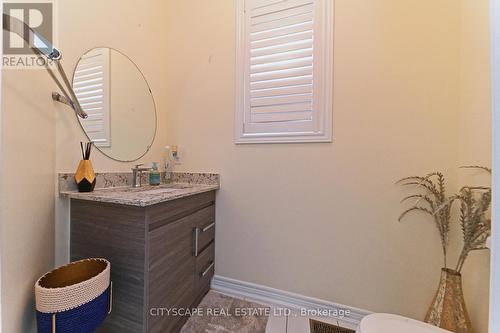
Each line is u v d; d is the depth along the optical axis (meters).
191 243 1.36
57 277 0.98
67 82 1.09
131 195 1.11
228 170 1.67
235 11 1.63
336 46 1.38
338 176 1.39
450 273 1.06
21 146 0.89
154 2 1.77
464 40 1.13
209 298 1.55
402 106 1.26
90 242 1.11
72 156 1.21
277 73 1.52
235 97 1.64
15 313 0.85
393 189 1.28
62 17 1.16
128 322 0.99
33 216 0.96
